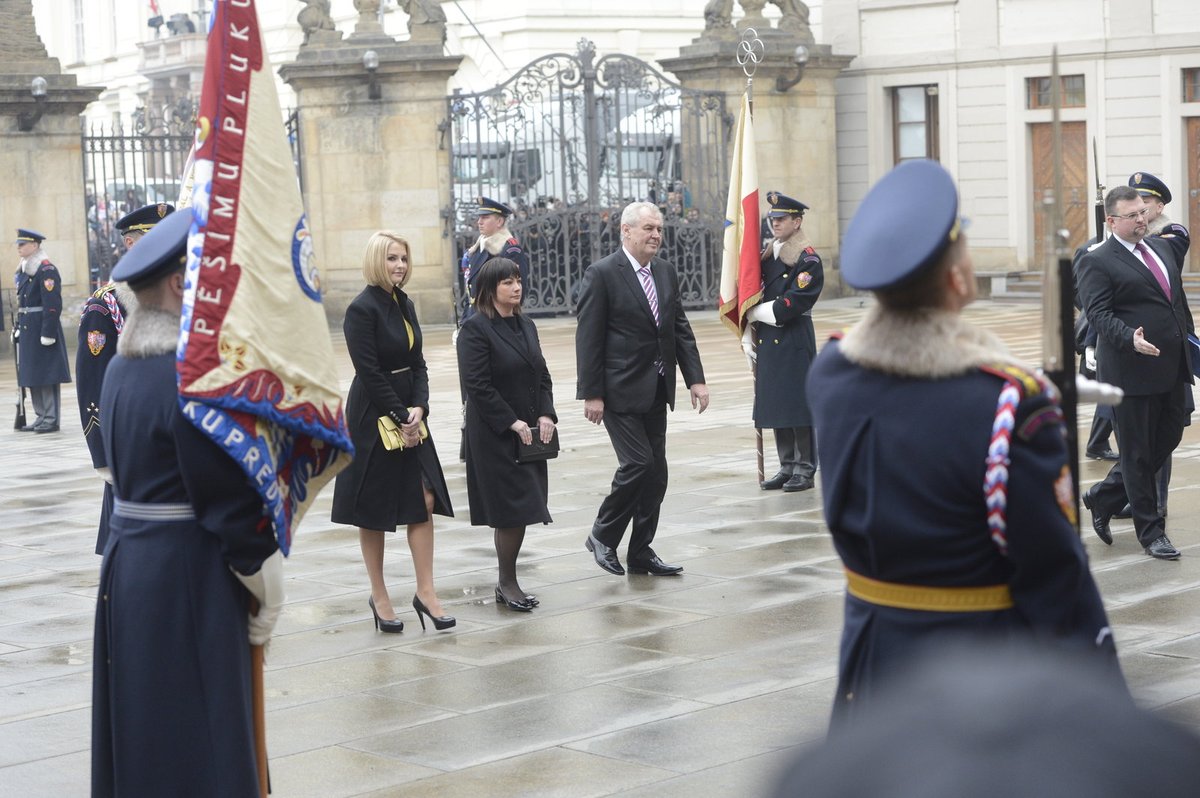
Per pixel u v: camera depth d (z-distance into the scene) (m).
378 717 5.84
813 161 28.67
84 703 6.18
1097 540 8.84
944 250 2.80
